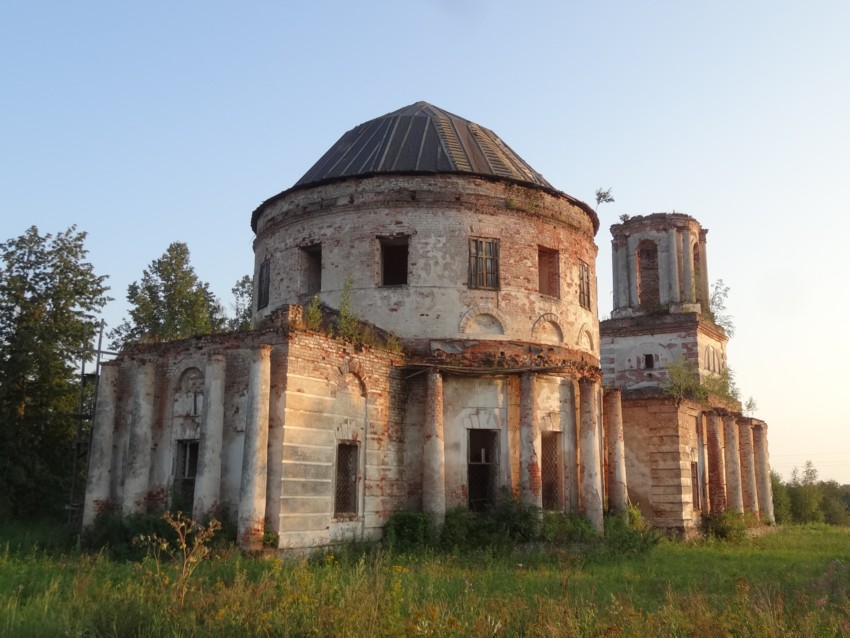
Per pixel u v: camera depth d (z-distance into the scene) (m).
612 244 45.09
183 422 21.33
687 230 43.81
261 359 18.67
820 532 39.56
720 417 36.44
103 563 16.84
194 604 11.00
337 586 12.12
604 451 27.75
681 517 30.33
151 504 21.23
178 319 41.47
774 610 11.41
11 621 10.32
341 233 24.94
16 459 32.19
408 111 29.56
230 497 19.58
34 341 32.66
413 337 23.94
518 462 23.81
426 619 9.90
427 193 24.69
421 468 22.86
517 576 17.06
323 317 23.77
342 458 21.00
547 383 24.86
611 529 24.70
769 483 42.75
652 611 12.65
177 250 43.97
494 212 25.16
